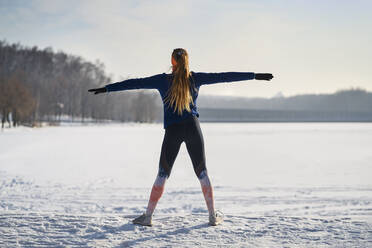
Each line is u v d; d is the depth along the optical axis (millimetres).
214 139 33594
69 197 7391
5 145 24250
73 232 2631
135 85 2859
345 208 5895
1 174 11031
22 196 7457
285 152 20297
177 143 2893
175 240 2461
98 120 108875
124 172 11812
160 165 2896
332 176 10836
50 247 2326
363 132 50438
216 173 11734
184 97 2822
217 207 6391
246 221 2938
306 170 12438
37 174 11102
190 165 13594
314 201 6793
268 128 70875
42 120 84938
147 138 34469
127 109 124312
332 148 23203
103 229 2709
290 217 3041
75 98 107000
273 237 2508
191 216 3148
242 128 70750
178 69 2850
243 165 14078
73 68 128625
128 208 6367
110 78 129625
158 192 2846
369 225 2758
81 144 25844
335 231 2617
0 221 2867
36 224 2805
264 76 2906
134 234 2598
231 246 2338
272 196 7504
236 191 8211
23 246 2334
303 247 2301
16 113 57625
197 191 8125
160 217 3146
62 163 14391
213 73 2945
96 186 8906
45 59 127812
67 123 88938
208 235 2568
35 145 24422
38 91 81750
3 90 54062
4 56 112000
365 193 7633
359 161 15477
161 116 144875
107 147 23438
